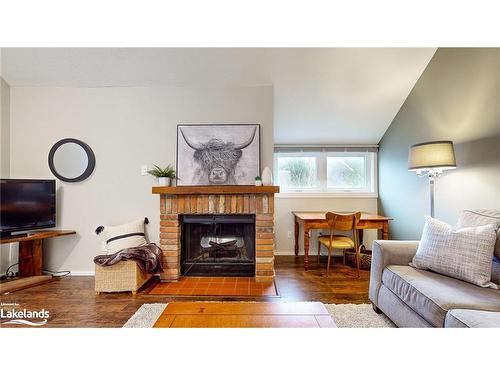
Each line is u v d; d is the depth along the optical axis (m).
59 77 3.11
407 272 1.88
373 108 3.49
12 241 2.67
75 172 3.19
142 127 3.21
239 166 3.13
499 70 2.13
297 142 4.15
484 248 1.68
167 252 2.96
